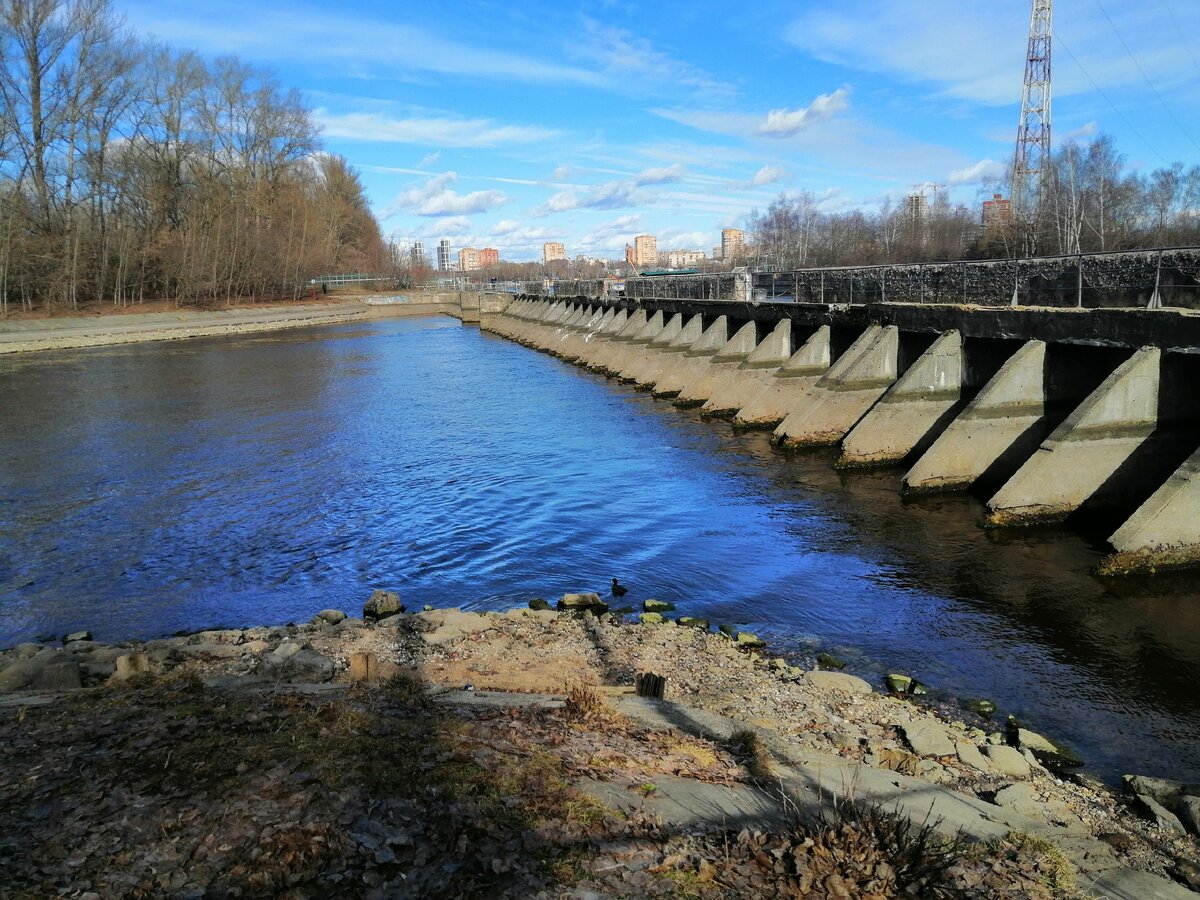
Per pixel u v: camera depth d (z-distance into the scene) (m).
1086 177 62.16
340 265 137.12
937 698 12.86
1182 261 22.50
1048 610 16.12
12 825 6.30
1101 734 11.73
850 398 29.95
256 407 41.56
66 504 24.22
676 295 58.19
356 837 6.24
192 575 18.91
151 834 6.18
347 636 14.25
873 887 6.05
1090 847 8.23
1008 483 20.02
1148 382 19.64
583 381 51.84
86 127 83.62
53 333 74.69
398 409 41.09
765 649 14.73
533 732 8.68
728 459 29.11
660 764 8.28
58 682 11.41
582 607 16.78
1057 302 27.03
